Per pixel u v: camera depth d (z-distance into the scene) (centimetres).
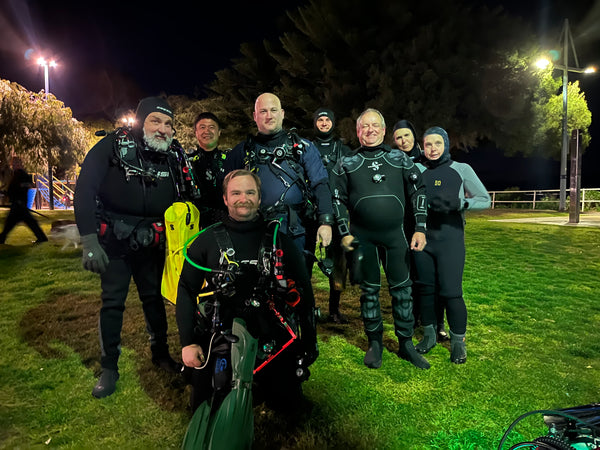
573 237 1069
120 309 305
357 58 2092
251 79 2611
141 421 268
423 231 345
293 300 235
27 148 1788
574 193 1399
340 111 2050
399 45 2008
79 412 277
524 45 2047
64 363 348
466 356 363
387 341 411
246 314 238
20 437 251
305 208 331
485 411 284
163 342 340
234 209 240
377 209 347
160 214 308
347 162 359
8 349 376
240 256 240
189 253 244
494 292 576
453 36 1989
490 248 919
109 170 295
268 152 326
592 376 336
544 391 311
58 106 1905
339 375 336
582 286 607
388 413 281
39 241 953
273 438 254
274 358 250
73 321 449
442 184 365
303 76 2275
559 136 2516
